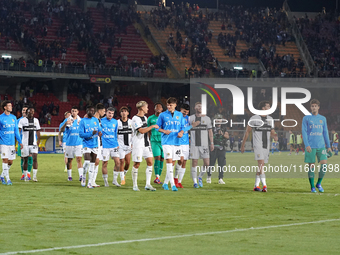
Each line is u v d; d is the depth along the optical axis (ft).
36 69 153.07
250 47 206.28
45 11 185.37
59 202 36.42
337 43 216.33
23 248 20.79
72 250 20.47
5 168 50.47
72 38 177.88
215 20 218.59
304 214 30.99
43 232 24.56
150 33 194.90
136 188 45.16
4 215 30.09
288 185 53.67
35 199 38.19
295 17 218.79
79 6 201.36
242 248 21.03
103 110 49.73
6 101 50.34
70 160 56.59
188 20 206.80
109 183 53.11
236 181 57.77
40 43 166.91
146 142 45.42
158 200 37.88
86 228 25.76
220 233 24.44
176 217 29.58
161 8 210.59
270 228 25.88
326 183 56.75
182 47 193.36
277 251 20.49
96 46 177.47
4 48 163.63
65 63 168.76
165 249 20.80
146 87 183.93
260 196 41.34
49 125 153.99
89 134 47.32
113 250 20.53
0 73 147.64
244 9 226.79
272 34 209.77
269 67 189.98
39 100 164.14
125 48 188.44
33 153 55.26
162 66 173.68
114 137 49.16
